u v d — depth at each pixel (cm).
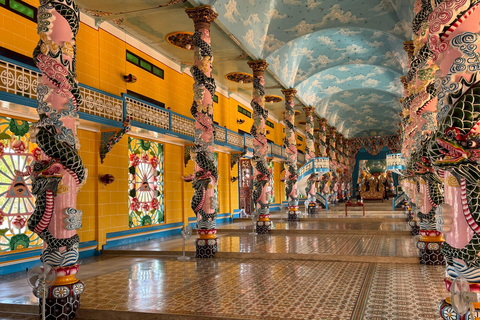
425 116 746
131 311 517
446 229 362
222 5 1078
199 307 529
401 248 978
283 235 1343
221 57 1391
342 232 1356
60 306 504
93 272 804
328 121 2747
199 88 958
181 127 1404
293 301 549
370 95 2416
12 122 857
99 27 1123
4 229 830
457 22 351
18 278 768
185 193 1557
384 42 1552
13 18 879
